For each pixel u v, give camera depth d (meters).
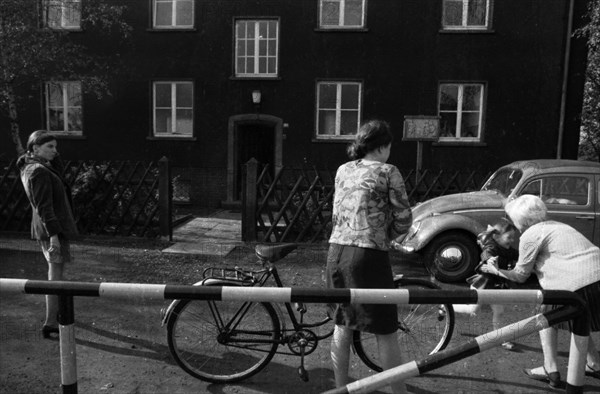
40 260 6.77
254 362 3.60
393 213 2.85
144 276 6.21
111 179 8.52
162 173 8.41
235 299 2.33
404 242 6.39
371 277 2.78
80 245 7.85
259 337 3.46
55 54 11.52
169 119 14.56
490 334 2.38
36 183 3.88
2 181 8.79
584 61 13.38
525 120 13.59
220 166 14.33
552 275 3.27
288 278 6.23
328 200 8.21
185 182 14.36
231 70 14.06
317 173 8.38
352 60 13.76
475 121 13.91
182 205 14.35
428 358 2.39
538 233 3.36
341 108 14.09
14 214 8.78
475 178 10.50
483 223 6.15
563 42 13.27
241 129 14.58
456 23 13.70
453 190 9.74
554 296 2.33
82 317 4.56
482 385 3.38
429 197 9.75
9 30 10.24
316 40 13.77
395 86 13.75
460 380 3.45
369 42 13.69
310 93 13.92
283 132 14.05
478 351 2.37
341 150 13.97
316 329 4.00
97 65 13.23
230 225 10.63
